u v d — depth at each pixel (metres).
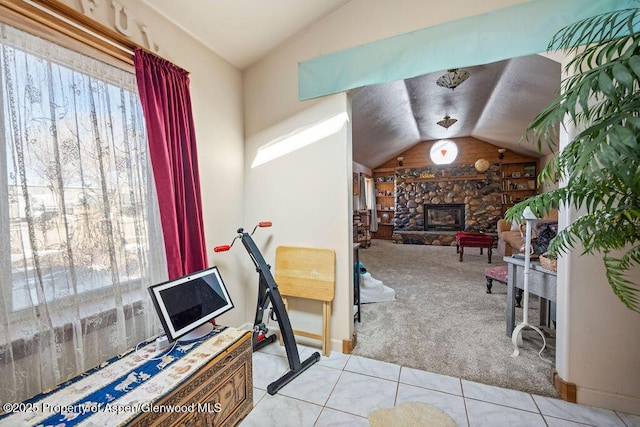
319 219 2.09
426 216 7.57
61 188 1.12
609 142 0.72
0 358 0.97
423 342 2.17
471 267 4.69
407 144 7.31
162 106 1.52
